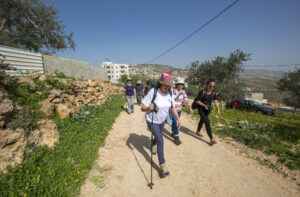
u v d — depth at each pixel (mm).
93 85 7707
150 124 2684
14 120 2615
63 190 2059
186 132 4848
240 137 4344
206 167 2928
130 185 2398
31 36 12477
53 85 4641
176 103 3977
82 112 5125
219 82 19188
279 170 2844
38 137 2791
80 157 2869
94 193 2166
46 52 14969
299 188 2385
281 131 5574
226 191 2320
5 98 2643
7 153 2189
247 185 2455
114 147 3580
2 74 2807
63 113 4141
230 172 2787
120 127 5047
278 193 2289
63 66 10789
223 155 3393
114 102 8930
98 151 3283
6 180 1925
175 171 2783
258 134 4766
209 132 3838
